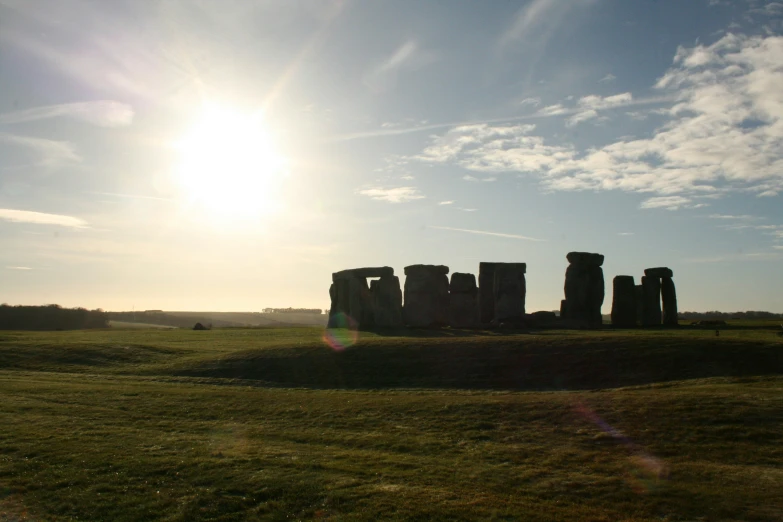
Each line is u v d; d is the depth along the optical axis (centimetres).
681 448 2089
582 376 3294
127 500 1728
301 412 2716
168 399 2980
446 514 1631
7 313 11994
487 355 3747
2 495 1761
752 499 1706
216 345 5144
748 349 3416
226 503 1712
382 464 2009
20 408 2723
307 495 1753
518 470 1955
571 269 5891
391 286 6159
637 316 6350
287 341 5316
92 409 2750
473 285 6269
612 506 1694
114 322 14575
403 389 3294
